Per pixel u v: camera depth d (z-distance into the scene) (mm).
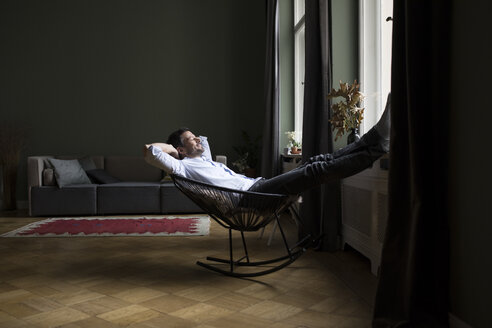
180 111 6172
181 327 1675
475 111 1439
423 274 1569
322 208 3168
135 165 5766
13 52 6043
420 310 1563
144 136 6148
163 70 6164
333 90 2947
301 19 4789
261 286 2250
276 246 3307
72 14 6086
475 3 1432
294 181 2404
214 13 6191
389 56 3137
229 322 1729
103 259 2883
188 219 4730
